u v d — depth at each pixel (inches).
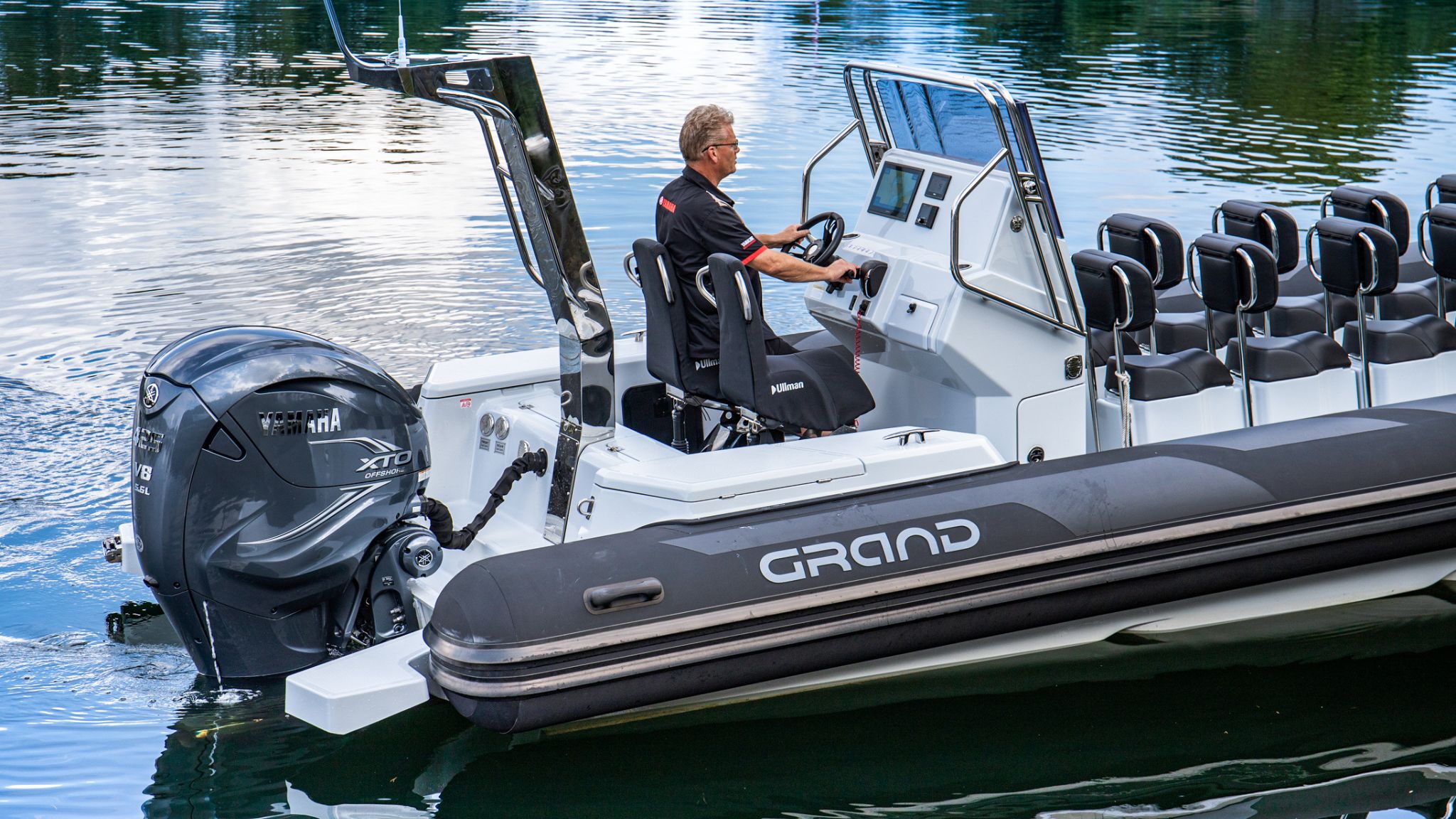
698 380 178.2
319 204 401.1
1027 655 165.3
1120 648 171.3
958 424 187.9
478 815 137.2
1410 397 202.7
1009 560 152.7
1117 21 913.5
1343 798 140.4
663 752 150.1
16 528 196.9
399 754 146.8
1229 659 169.6
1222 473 164.1
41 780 138.6
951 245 169.2
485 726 139.3
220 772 141.3
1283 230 227.1
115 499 207.5
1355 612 180.5
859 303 191.0
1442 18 936.3
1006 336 180.4
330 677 144.0
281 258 342.6
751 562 144.9
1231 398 193.5
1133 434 186.4
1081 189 416.2
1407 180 428.5
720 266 165.5
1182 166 452.8
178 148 483.5
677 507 150.9
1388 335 201.9
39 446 225.9
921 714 158.9
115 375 260.5
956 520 153.3
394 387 153.6
